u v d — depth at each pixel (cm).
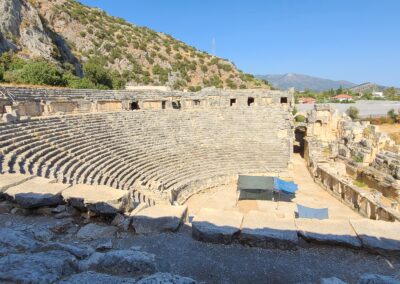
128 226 946
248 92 4912
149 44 11619
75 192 1023
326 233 861
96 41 10438
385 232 861
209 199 2966
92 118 3098
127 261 680
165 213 981
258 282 727
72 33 10306
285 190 2838
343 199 2853
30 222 962
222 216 953
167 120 3906
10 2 6003
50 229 926
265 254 830
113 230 940
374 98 13212
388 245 805
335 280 636
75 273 641
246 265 785
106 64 9600
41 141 2138
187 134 3844
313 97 13562
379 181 3072
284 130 4278
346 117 4869
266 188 2852
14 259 628
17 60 5056
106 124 3155
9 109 2412
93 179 1983
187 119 4097
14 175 1169
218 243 874
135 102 4397
